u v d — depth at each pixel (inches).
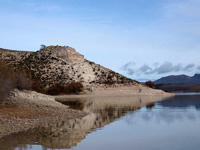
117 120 1132.5
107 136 768.3
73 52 4886.8
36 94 1882.4
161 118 1193.4
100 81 4355.3
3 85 1363.2
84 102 2405.3
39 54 4886.8
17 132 822.5
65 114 1289.4
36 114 1176.2
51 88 3750.0
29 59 4685.0
